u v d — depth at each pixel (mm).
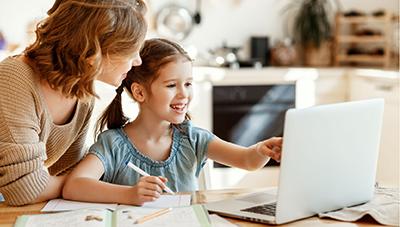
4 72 975
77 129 1213
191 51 3455
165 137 1221
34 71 1007
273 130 3211
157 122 1191
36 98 992
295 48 3547
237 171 3152
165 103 1138
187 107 1177
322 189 893
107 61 972
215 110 3139
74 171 1073
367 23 3600
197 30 3498
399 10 3615
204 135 1273
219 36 3525
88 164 1106
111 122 1248
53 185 1021
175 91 1145
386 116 2668
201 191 1085
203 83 3104
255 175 3170
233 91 3137
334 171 899
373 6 3621
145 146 1199
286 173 833
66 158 1343
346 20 3473
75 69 957
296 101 3211
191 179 1220
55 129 1097
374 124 943
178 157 1218
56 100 1071
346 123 893
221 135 3166
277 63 3502
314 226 845
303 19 3459
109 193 976
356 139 918
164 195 1036
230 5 3514
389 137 2641
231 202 978
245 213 898
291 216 862
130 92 1220
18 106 957
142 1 1054
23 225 825
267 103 3182
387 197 1005
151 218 844
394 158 2586
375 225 854
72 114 1145
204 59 3445
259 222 864
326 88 3229
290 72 3174
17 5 3105
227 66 3340
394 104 2574
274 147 1087
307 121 834
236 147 1227
